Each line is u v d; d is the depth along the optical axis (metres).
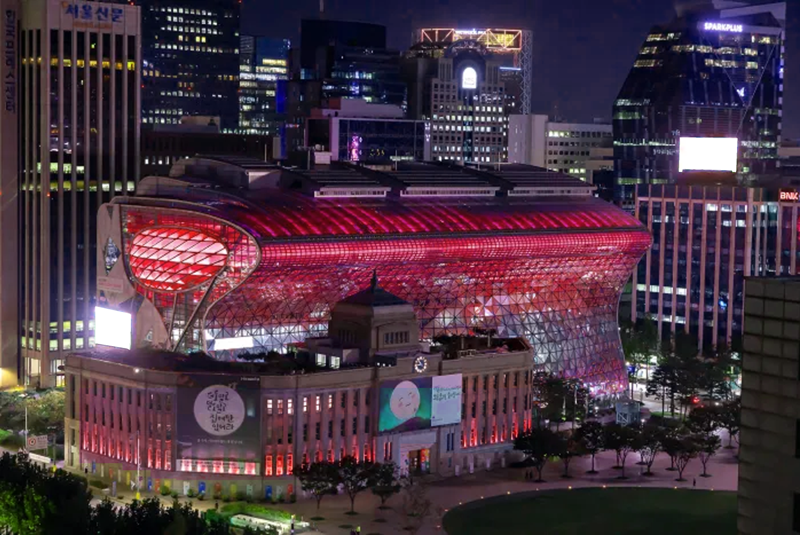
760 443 130.25
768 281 128.88
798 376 126.69
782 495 128.75
